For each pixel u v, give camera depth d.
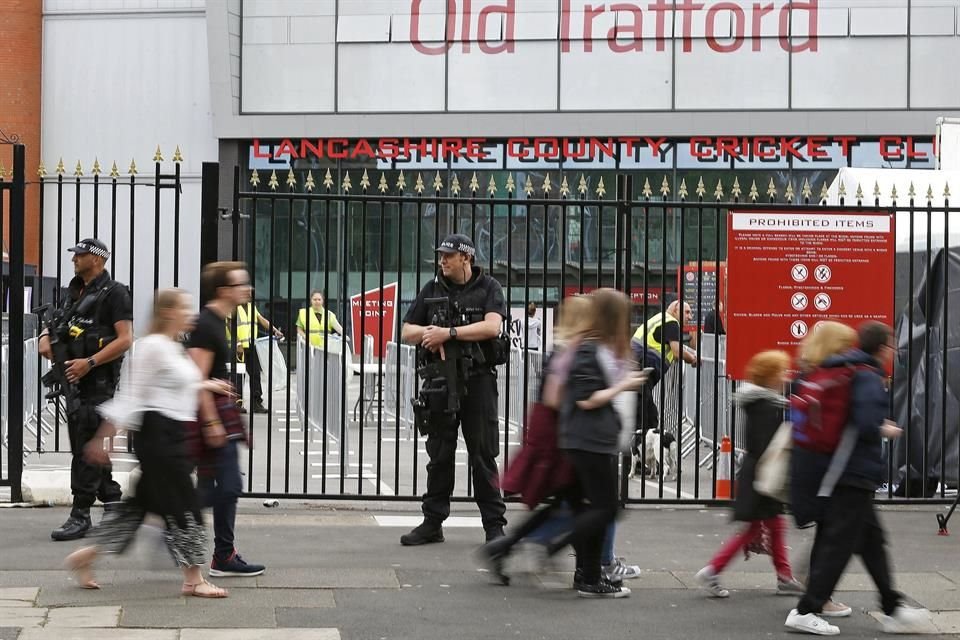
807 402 7.02
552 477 7.70
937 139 14.41
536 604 7.61
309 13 30.77
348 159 30.75
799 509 7.07
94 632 6.71
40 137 32.19
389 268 28.91
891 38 29.72
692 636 7.00
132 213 10.02
